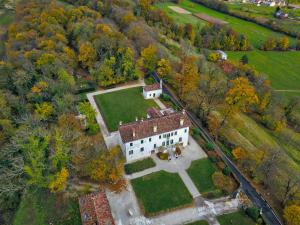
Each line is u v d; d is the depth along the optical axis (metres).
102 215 57.59
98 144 80.06
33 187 69.75
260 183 74.88
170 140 81.50
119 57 114.50
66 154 67.12
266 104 113.12
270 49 179.25
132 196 68.25
